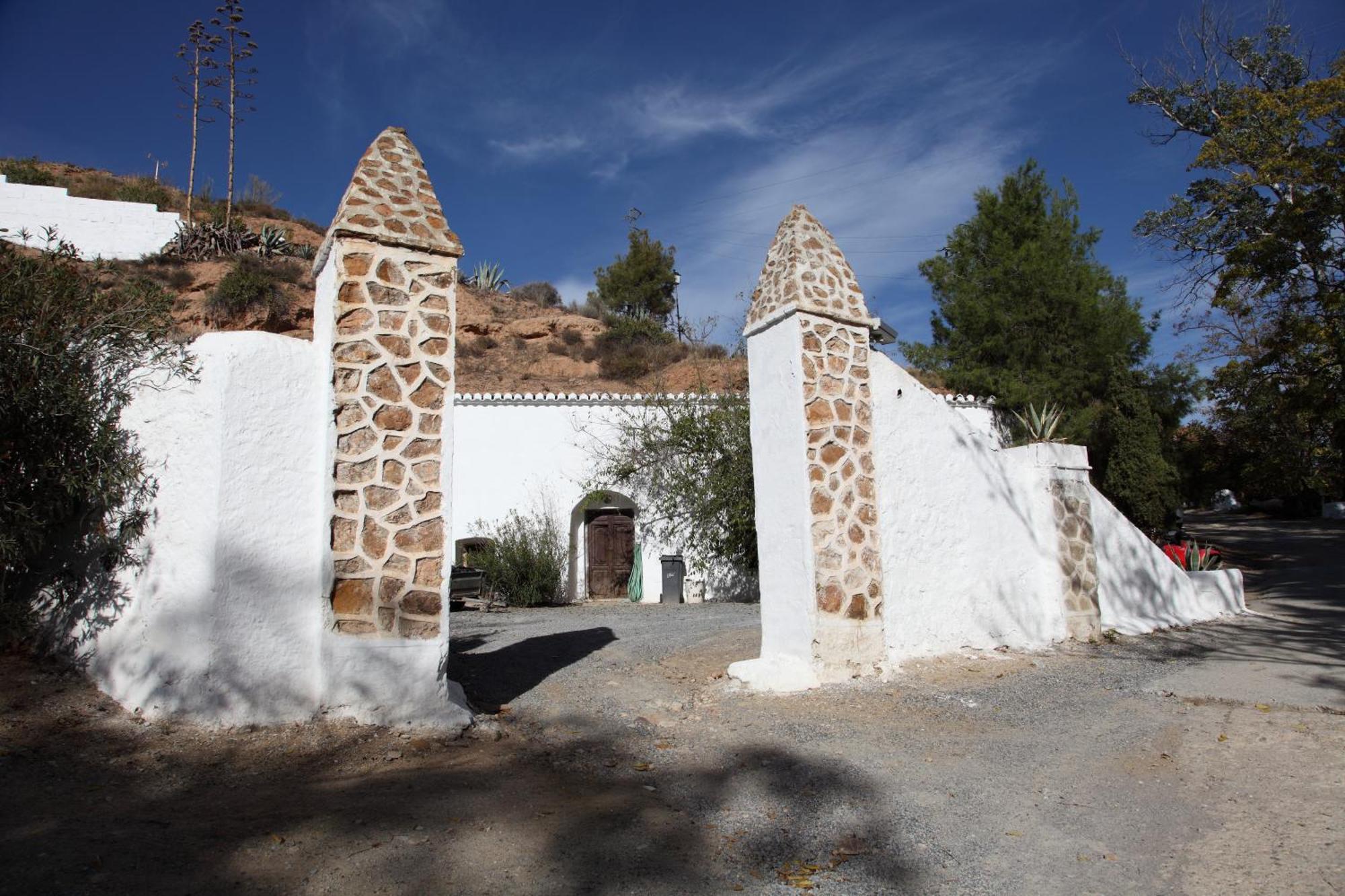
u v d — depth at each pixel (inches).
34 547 248.1
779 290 328.2
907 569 338.0
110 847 152.3
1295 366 783.7
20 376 236.1
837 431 321.1
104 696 231.8
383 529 244.5
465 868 153.0
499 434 769.6
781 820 185.0
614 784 208.7
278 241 1362.0
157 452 240.4
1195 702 287.4
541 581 722.2
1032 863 162.4
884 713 271.7
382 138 268.2
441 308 261.4
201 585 224.7
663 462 758.5
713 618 560.4
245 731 221.9
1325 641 419.2
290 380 241.9
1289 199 727.1
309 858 152.6
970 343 1014.4
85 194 1491.1
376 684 239.6
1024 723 261.1
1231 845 167.9
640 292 1865.2
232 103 1514.5
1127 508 943.0
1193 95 844.6
